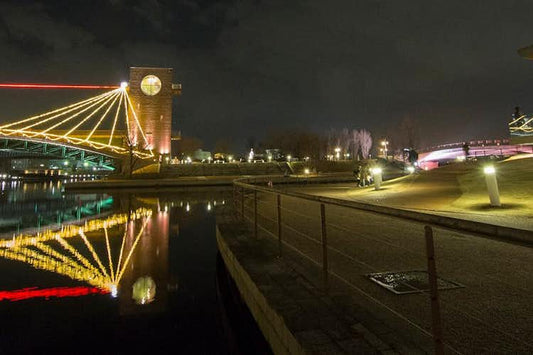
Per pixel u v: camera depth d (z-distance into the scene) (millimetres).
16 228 17422
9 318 6398
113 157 80688
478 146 65438
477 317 3705
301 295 4508
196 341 5547
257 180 38094
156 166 73812
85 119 88062
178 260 10414
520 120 43531
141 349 5344
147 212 22266
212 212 21562
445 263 5617
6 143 77375
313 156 106938
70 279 8641
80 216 22000
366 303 4188
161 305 7035
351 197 16141
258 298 4859
